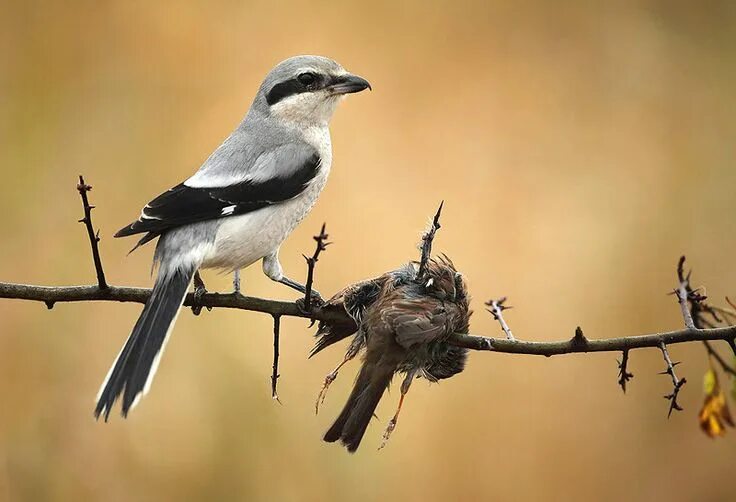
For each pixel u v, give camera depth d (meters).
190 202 7.85
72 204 11.59
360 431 6.43
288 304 7.06
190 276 7.64
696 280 12.02
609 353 11.02
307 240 11.62
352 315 6.87
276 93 8.76
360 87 8.82
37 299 6.91
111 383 6.80
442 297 6.68
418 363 6.60
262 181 8.21
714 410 7.35
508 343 6.75
